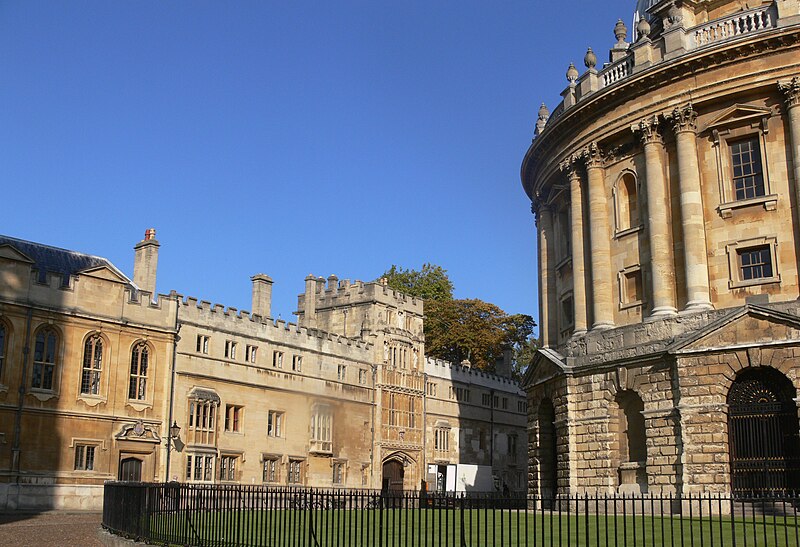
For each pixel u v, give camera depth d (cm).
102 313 5766
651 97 4162
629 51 4456
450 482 7638
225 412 6556
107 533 2798
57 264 6181
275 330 7081
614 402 4116
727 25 4084
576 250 4538
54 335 5550
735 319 3647
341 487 7494
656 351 3878
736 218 3909
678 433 3728
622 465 4009
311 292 8262
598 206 4412
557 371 4431
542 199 5212
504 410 9912
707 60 3959
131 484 2680
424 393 8669
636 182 4266
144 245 6519
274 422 7012
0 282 5275
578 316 4462
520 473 10012
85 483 5528
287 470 7025
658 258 4031
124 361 5872
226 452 6494
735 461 3597
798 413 3431
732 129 3984
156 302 6131
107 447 5688
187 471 6172
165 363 6112
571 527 2738
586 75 4584
